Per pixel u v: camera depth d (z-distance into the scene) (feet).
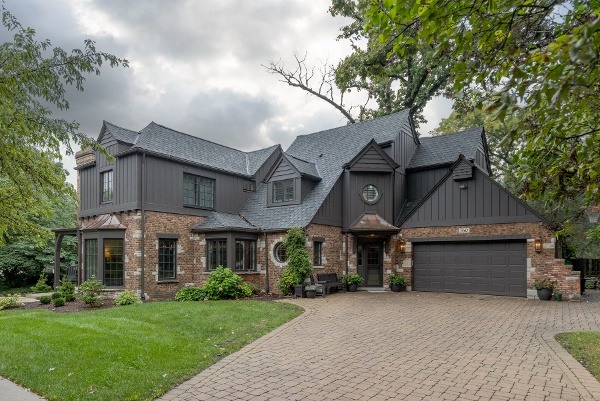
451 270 54.08
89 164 58.13
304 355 23.03
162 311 35.42
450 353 23.24
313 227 54.39
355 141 66.95
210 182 61.98
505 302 44.16
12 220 30.78
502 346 24.70
